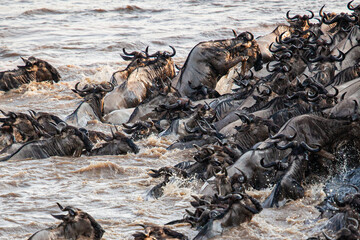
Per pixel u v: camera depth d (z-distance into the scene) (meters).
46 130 57.22
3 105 71.12
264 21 134.88
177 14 149.75
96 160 51.00
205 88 67.50
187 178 44.25
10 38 117.88
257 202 37.19
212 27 127.69
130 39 113.81
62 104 71.38
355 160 46.50
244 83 63.69
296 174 41.78
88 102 64.31
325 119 46.41
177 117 59.06
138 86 69.19
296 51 63.44
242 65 70.44
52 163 50.19
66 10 154.00
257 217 38.38
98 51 104.81
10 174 47.34
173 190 43.06
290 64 62.88
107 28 129.62
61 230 34.75
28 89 77.62
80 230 35.03
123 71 74.62
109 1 173.62
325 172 45.03
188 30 124.50
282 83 59.91
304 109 51.94
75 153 52.06
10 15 145.62
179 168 44.62
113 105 67.56
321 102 50.91
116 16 148.88
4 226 37.66
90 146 52.66
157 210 40.53
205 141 52.19
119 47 107.69
